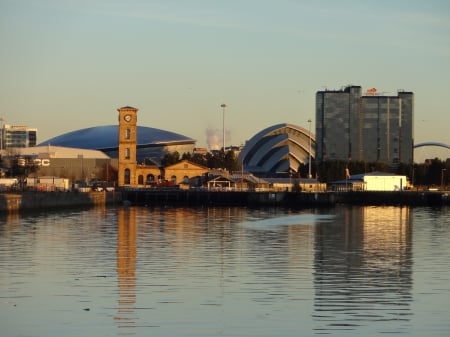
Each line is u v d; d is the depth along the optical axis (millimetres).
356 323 46625
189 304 51281
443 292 55844
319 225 126000
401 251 82500
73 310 49312
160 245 86500
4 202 143875
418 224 132625
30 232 103188
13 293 54438
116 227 115625
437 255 78562
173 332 44500
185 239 95000
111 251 79625
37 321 46531
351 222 136500
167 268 66875
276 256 76562
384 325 46188
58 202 175000
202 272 64562
